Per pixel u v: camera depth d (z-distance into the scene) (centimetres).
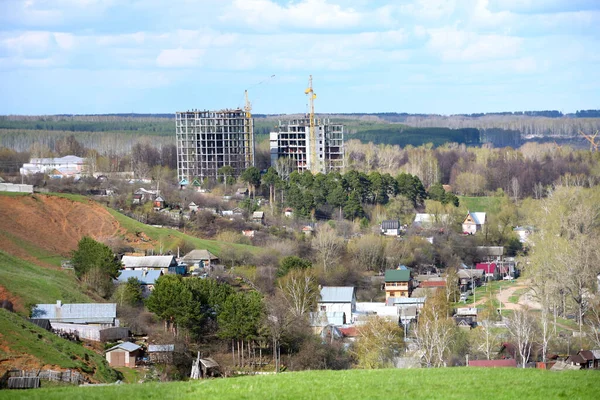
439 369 8288
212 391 7162
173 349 13300
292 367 13225
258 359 13725
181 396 7019
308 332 14375
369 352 13200
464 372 8069
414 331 14162
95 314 14675
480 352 13450
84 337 14112
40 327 12938
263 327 13675
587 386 7406
